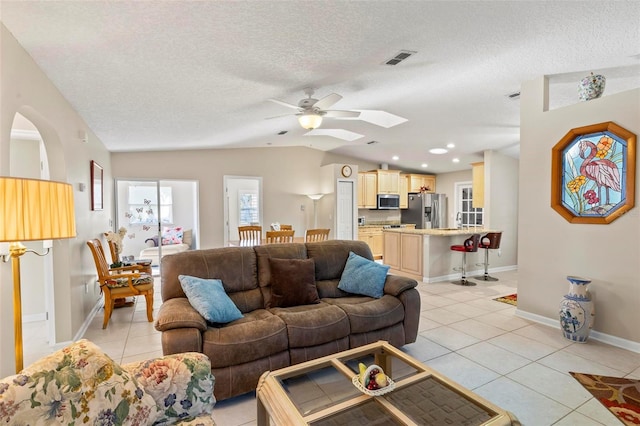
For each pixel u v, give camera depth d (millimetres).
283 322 2369
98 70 2443
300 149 7523
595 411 1997
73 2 1612
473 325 3449
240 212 9156
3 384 971
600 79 3037
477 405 1480
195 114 3832
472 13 2109
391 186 8570
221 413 2051
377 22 2152
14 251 1482
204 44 2203
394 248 6223
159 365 1383
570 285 3082
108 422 1118
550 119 3359
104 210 4930
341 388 1670
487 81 3432
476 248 5273
